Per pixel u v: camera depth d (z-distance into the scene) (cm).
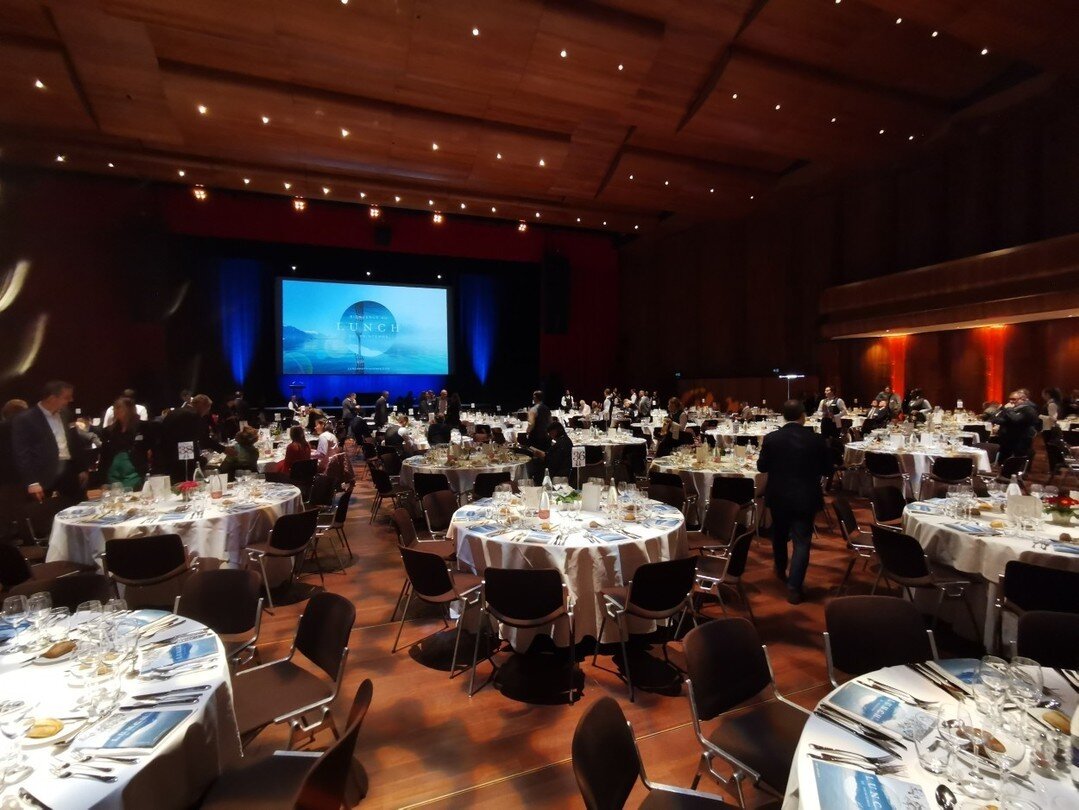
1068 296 1151
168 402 1659
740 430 1169
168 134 1234
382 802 279
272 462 859
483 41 980
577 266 2223
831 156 1457
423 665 415
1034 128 1321
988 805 151
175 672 227
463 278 2194
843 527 510
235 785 217
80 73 1034
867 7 981
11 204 1430
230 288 1875
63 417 732
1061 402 1186
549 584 352
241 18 911
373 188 1559
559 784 291
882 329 1558
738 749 238
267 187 1558
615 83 1112
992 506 476
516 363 2292
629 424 1465
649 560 416
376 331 2020
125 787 167
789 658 417
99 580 341
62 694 213
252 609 325
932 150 1452
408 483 823
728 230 2030
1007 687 188
